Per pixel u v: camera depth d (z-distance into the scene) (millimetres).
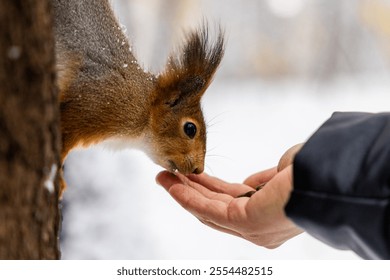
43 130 599
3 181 574
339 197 611
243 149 1175
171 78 771
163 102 766
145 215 912
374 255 609
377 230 603
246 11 2613
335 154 618
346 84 2229
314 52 2498
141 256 852
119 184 910
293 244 902
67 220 844
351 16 2479
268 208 655
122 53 743
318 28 2479
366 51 2566
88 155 885
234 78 2613
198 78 777
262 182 748
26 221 595
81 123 719
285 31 2637
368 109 1559
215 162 1093
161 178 754
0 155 569
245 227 672
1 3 559
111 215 867
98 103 723
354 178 612
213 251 882
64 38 707
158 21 1897
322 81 2309
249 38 2641
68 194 853
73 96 713
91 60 721
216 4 2529
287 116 1528
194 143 774
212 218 683
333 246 622
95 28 725
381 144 614
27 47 583
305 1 2531
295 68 2645
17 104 580
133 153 1054
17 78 577
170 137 769
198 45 779
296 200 618
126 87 743
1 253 579
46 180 602
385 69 2523
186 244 887
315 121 1459
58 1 704
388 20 2395
